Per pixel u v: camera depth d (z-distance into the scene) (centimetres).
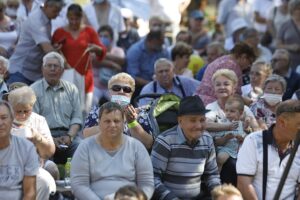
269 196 1758
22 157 1702
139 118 1916
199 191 1816
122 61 2938
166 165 1795
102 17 3247
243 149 1775
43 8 2580
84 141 1753
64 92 2192
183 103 1783
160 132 1917
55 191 1822
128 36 3341
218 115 2019
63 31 2620
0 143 1686
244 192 1761
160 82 2339
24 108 1867
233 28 3538
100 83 2861
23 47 2578
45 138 1862
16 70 2575
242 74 2394
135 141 1766
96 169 1731
